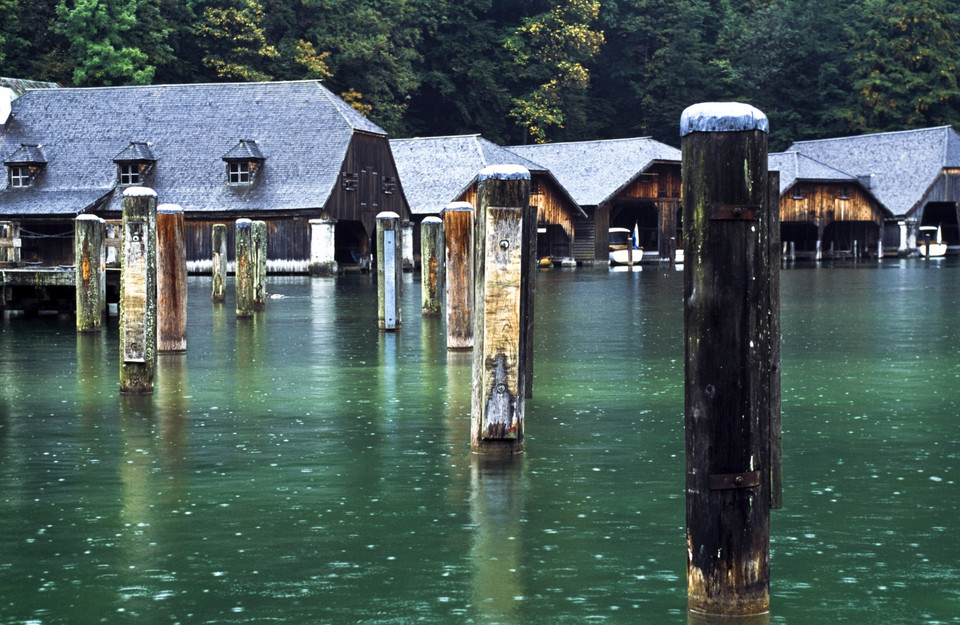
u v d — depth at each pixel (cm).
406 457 1105
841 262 7094
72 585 742
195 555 800
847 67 10375
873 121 9862
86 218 2366
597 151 7419
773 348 709
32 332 2442
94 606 705
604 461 1082
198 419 1320
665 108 10331
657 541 825
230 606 704
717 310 637
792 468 1053
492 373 1113
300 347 2078
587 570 761
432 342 2155
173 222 1978
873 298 3509
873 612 686
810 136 10312
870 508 912
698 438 650
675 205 7469
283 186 5831
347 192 5953
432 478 1017
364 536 841
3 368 1802
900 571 758
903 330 2409
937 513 897
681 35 10262
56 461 1096
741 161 629
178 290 1991
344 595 720
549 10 10112
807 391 1523
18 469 1062
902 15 9800
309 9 8725
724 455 648
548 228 7025
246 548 815
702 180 632
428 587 733
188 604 708
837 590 723
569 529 856
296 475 1032
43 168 6019
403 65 9100
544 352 1998
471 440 1131
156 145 6044
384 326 2373
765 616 660
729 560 655
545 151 7575
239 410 1380
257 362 1853
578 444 1162
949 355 1934
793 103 10438
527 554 796
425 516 894
